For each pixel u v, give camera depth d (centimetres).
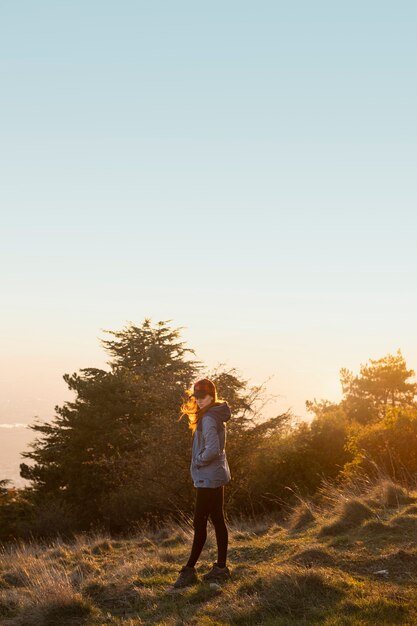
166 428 2152
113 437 2675
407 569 584
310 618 488
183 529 1109
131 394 2888
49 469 3083
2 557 930
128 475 2389
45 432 3225
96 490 2680
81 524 2438
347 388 4794
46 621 559
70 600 580
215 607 539
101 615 569
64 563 860
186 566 625
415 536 682
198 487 627
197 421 628
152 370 3562
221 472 626
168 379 2292
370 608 486
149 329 4303
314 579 546
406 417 1556
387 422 1587
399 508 852
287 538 792
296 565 620
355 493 1070
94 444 2730
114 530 2231
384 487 941
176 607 557
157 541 1034
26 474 3083
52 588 615
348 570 597
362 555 638
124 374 3334
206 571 672
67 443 3016
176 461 2108
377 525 727
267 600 525
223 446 632
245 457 2127
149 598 594
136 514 2100
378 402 4634
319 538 747
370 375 4684
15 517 2552
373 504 899
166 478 2088
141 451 2272
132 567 722
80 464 2736
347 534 736
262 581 568
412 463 1479
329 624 466
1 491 3206
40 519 2342
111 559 866
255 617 505
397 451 1499
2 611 605
